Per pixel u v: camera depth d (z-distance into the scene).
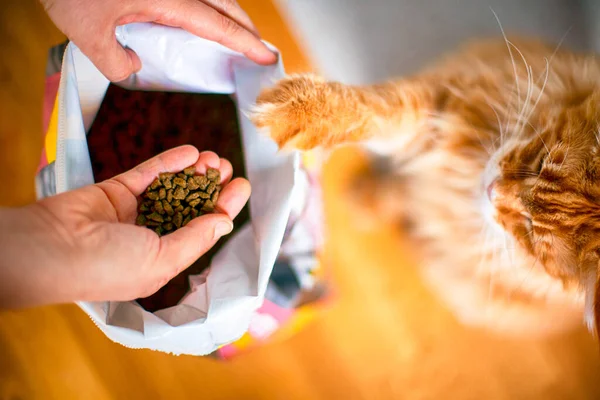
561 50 0.57
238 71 0.48
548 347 0.58
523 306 0.56
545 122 0.49
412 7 0.59
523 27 0.59
